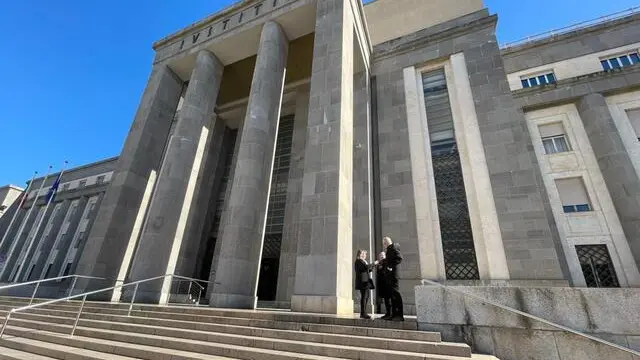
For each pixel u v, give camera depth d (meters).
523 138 12.12
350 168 11.15
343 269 9.23
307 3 14.13
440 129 14.16
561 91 15.06
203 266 17.69
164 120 17.64
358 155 13.93
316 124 11.05
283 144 18.55
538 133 15.08
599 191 13.04
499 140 12.50
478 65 14.23
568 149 14.33
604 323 5.04
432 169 13.50
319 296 8.56
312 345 5.39
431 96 15.05
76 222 30.62
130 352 5.69
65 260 28.61
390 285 6.50
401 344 5.26
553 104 15.16
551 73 16.44
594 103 14.16
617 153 12.99
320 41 12.66
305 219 9.75
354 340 5.57
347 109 11.65
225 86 20.27
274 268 15.50
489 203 11.80
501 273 10.70
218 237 17.16
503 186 11.77
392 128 14.81
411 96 15.18
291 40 15.78
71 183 34.78
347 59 12.51
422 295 6.05
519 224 11.05
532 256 10.48
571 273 12.13
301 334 5.98
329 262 8.91
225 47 16.78
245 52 16.92
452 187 12.88
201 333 6.40
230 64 18.70
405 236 12.57
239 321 7.09
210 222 18.77
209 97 16.53
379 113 15.43
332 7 13.18
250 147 12.27
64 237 30.09
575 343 5.04
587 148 13.93
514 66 17.31
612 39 15.70
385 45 17.06
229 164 20.81
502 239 11.11
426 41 16.02
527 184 11.42
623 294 5.12
